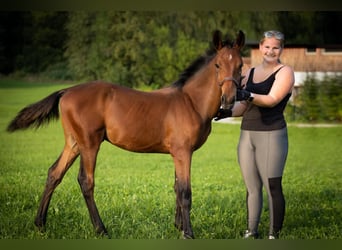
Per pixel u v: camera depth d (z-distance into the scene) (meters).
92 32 36.19
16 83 35.66
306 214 6.94
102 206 7.18
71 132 5.99
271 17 31.05
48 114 6.09
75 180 9.30
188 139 5.76
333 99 22.72
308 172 10.88
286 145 5.59
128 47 34.69
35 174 9.99
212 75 5.73
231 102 5.29
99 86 5.99
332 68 24.14
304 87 23.00
